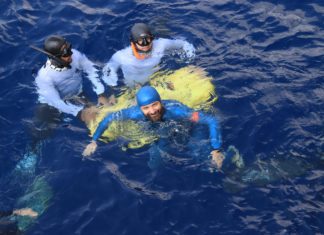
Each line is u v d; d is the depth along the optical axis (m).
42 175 6.63
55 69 7.60
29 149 7.01
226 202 6.00
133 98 7.52
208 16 9.27
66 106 7.50
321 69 7.79
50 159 6.84
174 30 8.98
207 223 5.82
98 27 9.30
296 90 7.43
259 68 7.91
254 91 7.46
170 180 6.32
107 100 7.59
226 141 6.73
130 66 7.99
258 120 6.99
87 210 6.14
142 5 9.75
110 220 6.00
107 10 9.74
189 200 6.07
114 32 9.15
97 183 6.45
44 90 7.64
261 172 6.28
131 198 6.20
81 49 8.85
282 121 6.95
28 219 6.07
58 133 7.19
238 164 6.41
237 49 8.38
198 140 6.64
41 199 6.31
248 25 8.93
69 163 6.74
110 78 7.94
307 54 8.12
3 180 6.61
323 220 5.69
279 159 6.44
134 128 6.88
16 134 7.27
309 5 9.26
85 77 8.04
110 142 6.89
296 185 6.08
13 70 8.49
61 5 10.01
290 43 8.41
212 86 7.55
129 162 6.63
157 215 5.98
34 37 9.23
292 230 5.62
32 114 7.59
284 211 5.82
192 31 8.91
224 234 5.68
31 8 9.98
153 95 6.48
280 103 7.22
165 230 5.81
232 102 7.30
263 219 5.77
